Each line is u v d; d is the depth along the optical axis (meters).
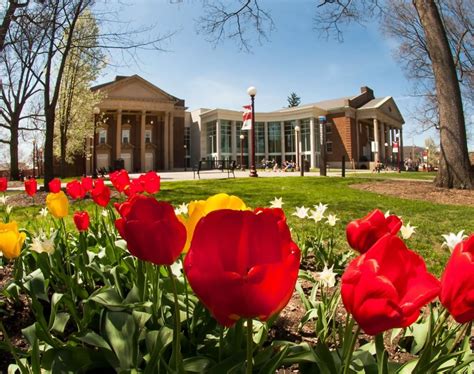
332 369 1.08
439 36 12.80
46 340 1.48
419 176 22.69
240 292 0.56
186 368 1.23
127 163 54.38
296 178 18.28
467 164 12.68
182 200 10.06
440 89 12.90
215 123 57.41
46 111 13.22
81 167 49.88
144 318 1.45
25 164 62.44
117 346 1.36
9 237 1.45
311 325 2.24
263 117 58.91
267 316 0.60
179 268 2.13
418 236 5.78
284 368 1.66
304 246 3.68
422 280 0.67
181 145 58.78
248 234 0.64
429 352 1.04
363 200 9.90
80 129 29.91
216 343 1.53
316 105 61.97
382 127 62.56
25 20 11.59
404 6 24.98
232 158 57.50
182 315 1.62
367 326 0.63
